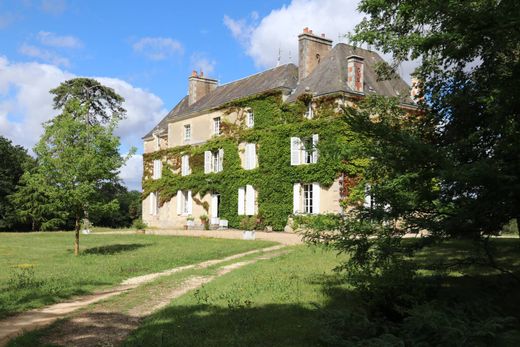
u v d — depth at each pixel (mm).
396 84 29234
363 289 7180
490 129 7133
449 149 6895
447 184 6445
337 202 24891
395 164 6633
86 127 19047
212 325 7535
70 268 15023
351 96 26047
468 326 5645
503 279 8812
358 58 26641
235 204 31484
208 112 35125
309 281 11109
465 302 6645
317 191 26156
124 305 9625
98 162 18844
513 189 5941
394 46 11750
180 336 6945
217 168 33938
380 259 7152
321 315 7309
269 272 12820
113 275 13688
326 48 30906
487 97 7496
